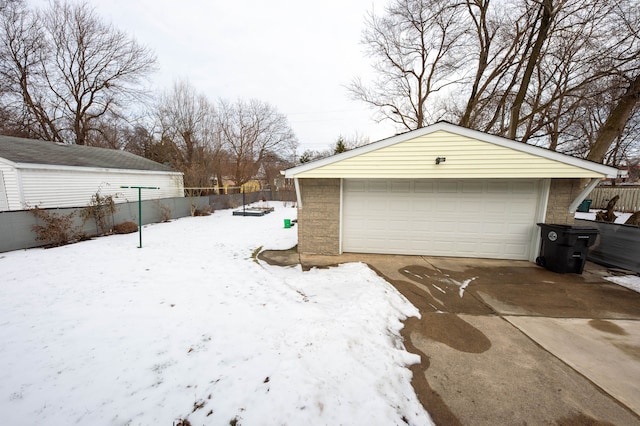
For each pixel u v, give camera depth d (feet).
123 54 61.77
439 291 14.55
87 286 15.08
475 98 38.17
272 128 92.63
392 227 21.79
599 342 9.94
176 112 69.82
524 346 9.68
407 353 9.08
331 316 11.23
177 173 55.06
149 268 18.45
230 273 17.46
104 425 6.32
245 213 51.24
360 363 8.31
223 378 7.77
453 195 20.68
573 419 6.61
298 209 21.89
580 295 14.02
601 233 19.45
